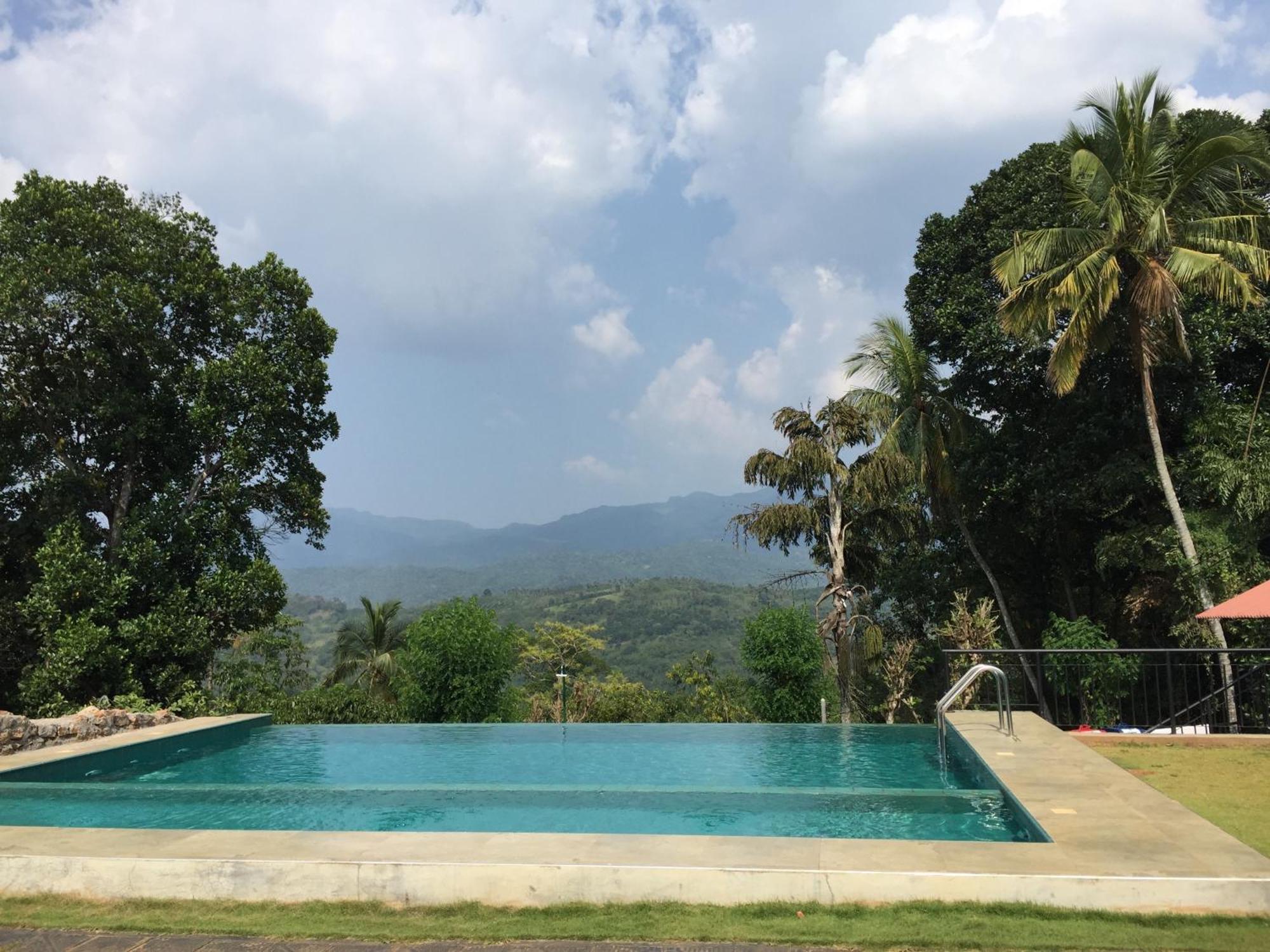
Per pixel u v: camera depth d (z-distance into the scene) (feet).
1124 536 51.65
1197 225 43.70
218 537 54.39
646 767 32.30
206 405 53.36
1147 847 15.28
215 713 51.96
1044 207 56.75
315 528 61.41
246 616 54.39
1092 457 55.16
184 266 56.03
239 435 54.95
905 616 72.23
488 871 14.57
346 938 13.17
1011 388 61.31
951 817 21.01
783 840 16.31
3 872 15.75
